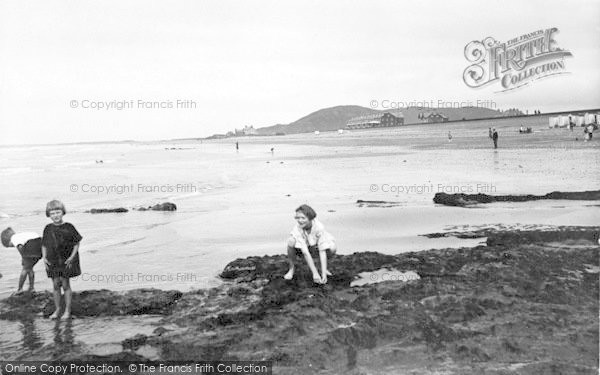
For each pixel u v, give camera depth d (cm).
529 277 650
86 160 5262
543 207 1255
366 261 759
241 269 767
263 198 1650
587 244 827
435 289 616
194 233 1100
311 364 454
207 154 6181
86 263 859
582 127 6247
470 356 458
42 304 650
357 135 11844
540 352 460
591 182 1712
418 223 1118
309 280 688
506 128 7925
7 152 8712
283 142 11075
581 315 532
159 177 2727
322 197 1614
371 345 487
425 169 2423
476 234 981
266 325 535
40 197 1894
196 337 519
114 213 1416
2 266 866
